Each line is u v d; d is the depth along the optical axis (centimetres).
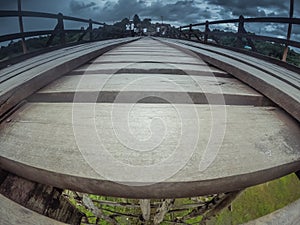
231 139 174
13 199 152
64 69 303
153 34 3841
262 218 121
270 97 233
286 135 188
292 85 259
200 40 1120
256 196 812
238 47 697
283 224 117
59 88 248
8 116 199
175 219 532
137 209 590
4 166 163
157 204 450
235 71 316
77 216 223
